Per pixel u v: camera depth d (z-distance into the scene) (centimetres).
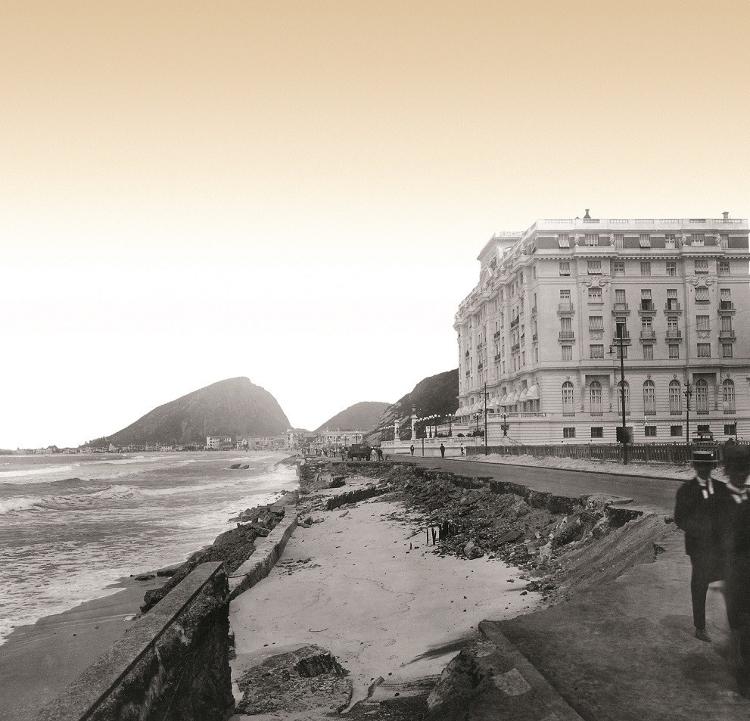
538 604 1264
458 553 2075
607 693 529
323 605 1559
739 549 550
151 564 2647
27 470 15625
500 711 509
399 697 810
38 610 1884
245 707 819
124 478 10831
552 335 7531
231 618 1497
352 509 4091
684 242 7662
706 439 3644
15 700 1162
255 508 4700
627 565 1169
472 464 5572
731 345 7694
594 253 7531
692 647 618
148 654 492
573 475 3412
